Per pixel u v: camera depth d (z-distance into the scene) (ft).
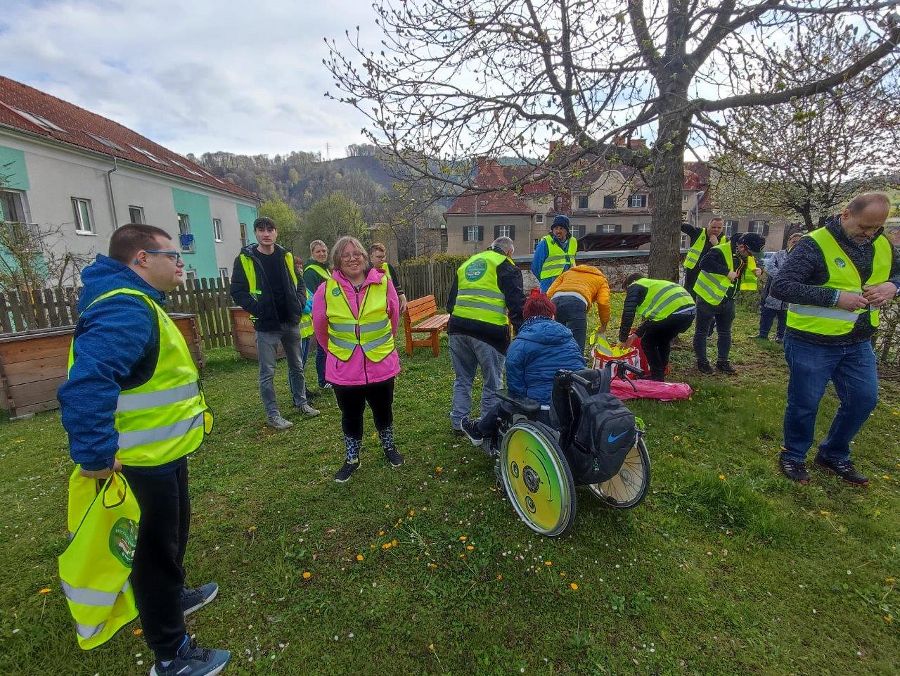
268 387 14.46
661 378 16.67
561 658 6.53
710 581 7.81
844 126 21.45
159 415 5.72
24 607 7.59
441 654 6.64
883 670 6.30
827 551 8.46
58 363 18.85
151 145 80.33
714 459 11.60
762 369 18.83
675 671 6.31
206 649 6.51
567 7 11.98
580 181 13.02
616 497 9.66
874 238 9.78
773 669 6.33
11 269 34.12
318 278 19.25
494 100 13.00
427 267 43.09
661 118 13.08
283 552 8.70
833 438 10.87
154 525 5.76
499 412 10.41
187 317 22.85
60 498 11.19
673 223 20.24
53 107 60.80
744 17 11.77
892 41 10.15
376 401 11.27
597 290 16.28
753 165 14.80
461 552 8.55
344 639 6.91
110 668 6.53
